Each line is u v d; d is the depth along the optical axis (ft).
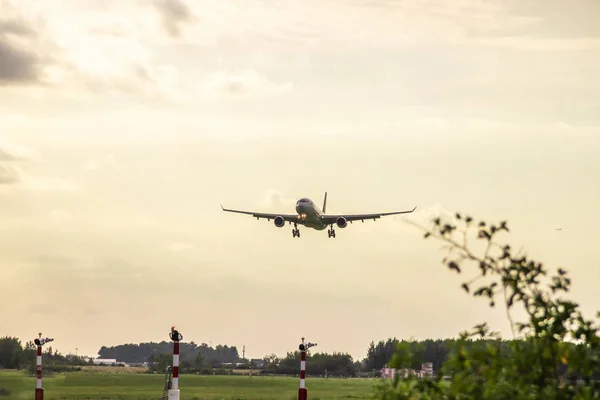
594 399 204.85
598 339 208.23
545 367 211.61
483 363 213.46
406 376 225.35
